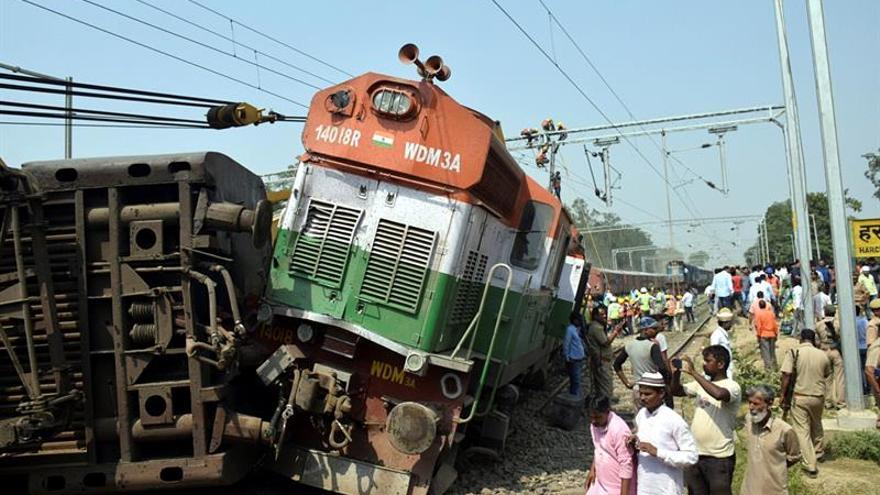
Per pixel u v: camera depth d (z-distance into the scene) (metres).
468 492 8.34
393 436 7.09
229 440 6.80
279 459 7.64
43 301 6.36
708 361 6.75
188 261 6.64
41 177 6.63
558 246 11.74
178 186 6.73
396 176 7.78
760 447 6.52
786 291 24.11
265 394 8.12
